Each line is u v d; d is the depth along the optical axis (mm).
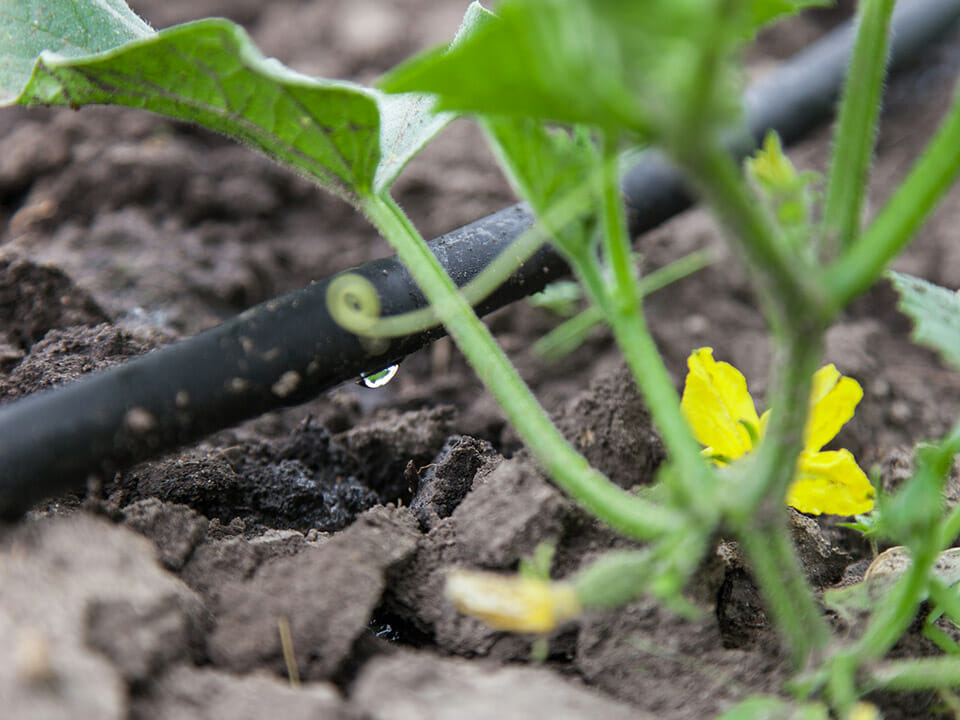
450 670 325
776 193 309
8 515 339
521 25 281
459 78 289
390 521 344
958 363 331
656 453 378
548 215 315
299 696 312
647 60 272
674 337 478
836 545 383
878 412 448
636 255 378
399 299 365
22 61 360
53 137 522
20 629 305
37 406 341
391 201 351
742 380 344
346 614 330
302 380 356
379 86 290
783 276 287
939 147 289
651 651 333
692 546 301
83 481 344
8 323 431
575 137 321
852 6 707
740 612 348
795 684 319
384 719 311
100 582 316
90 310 438
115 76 340
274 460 402
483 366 331
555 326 475
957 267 498
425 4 688
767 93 490
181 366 349
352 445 408
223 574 341
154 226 488
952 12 550
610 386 377
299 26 671
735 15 265
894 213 292
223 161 534
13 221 486
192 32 326
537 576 309
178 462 378
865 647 315
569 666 338
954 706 326
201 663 324
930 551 308
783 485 303
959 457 391
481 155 560
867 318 493
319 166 347
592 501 318
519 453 356
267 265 487
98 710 297
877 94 312
